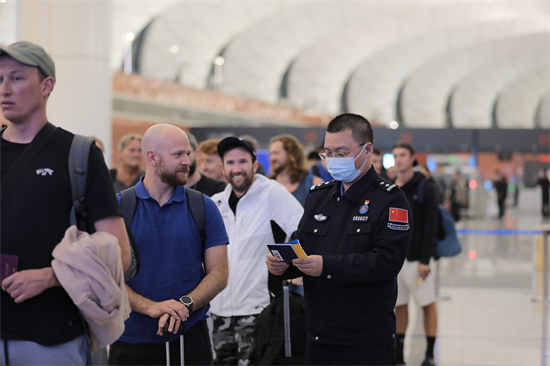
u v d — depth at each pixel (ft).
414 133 65.62
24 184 6.12
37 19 22.20
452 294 23.56
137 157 17.51
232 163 11.57
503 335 17.07
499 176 74.90
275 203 11.57
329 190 8.70
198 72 116.47
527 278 27.40
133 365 8.75
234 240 11.64
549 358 14.73
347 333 7.98
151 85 62.18
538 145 65.67
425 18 112.88
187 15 103.91
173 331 8.26
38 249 6.07
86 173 6.30
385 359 8.04
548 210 70.64
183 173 8.73
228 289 11.58
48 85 6.38
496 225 58.34
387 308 8.12
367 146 8.21
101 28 23.20
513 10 105.50
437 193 15.24
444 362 14.46
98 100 23.17
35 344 6.08
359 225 8.11
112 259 6.15
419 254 14.96
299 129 62.28
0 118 12.35
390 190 8.14
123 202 8.79
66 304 6.29
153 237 8.68
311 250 8.47
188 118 69.46
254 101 83.92
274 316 10.73
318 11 110.11
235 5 102.32
